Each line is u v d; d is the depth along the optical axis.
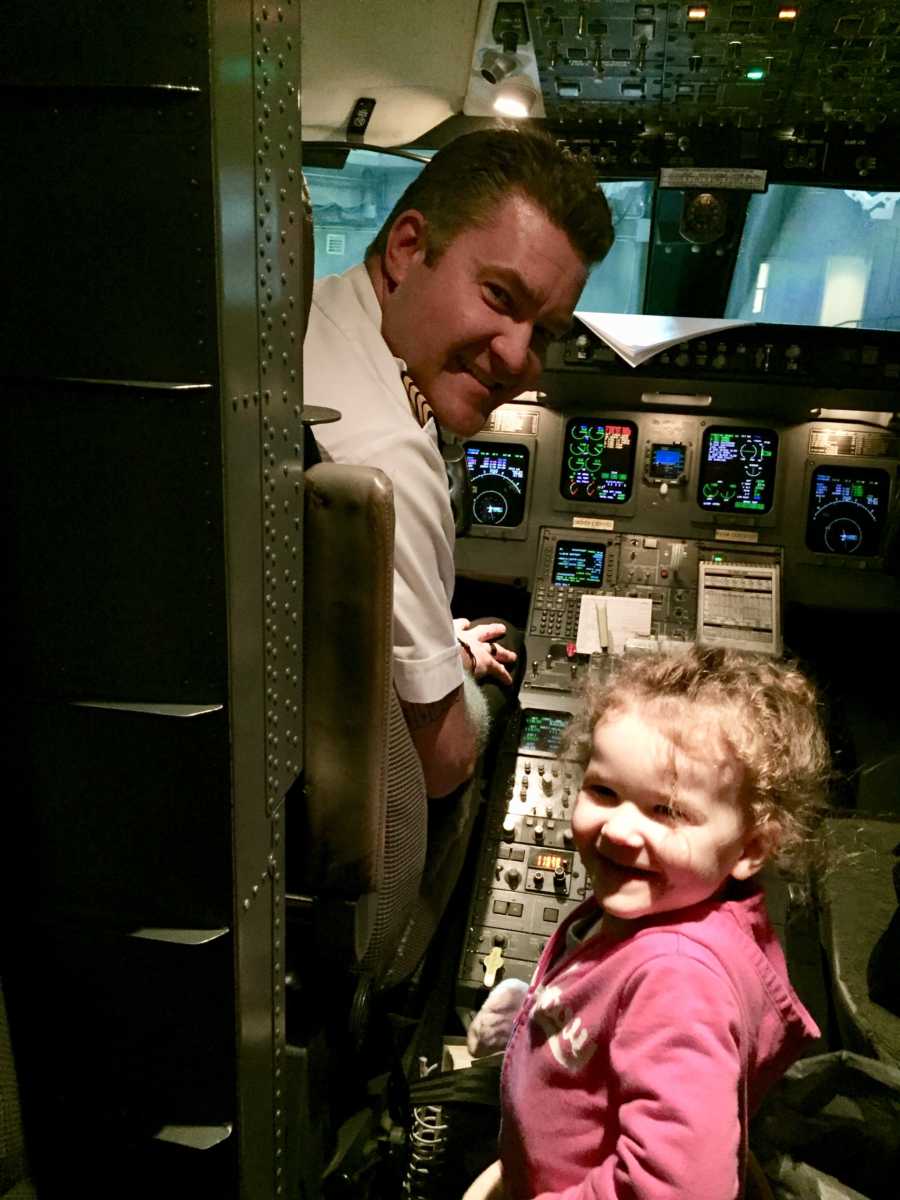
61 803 0.97
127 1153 1.08
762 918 1.08
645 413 3.15
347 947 1.29
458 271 1.50
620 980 1.00
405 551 1.33
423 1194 1.41
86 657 0.93
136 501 0.88
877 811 2.76
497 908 2.36
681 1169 0.88
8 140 0.83
